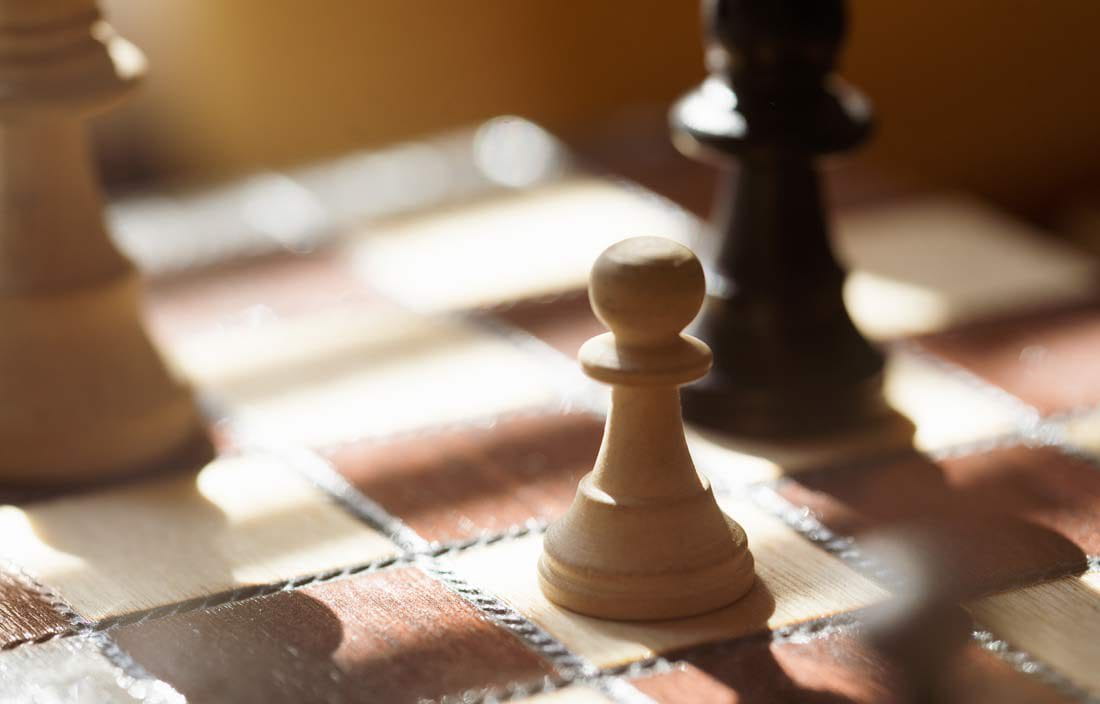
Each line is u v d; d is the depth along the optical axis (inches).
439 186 18.8
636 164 19.4
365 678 11.2
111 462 13.4
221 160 24.1
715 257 14.1
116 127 23.7
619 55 25.5
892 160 27.0
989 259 16.8
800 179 13.8
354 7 23.9
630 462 11.8
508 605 11.9
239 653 11.5
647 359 11.6
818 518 12.8
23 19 12.9
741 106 13.6
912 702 10.9
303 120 24.3
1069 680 11.2
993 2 26.6
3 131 13.2
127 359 13.6
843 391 13.8
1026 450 13.6
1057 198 28.3
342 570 12.3
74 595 12.1
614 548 11.7
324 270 16.8
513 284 16.4
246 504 13.1
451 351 15.2
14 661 11.4
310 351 15.2
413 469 13.5
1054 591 12.0
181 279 16.6
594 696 11.0
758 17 13.4
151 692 11.2
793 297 13.8
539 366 15.0
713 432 13.8
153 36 23.2
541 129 21.0
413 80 24.7
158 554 12.5
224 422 14.2
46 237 13.3
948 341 15.2
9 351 13.3
